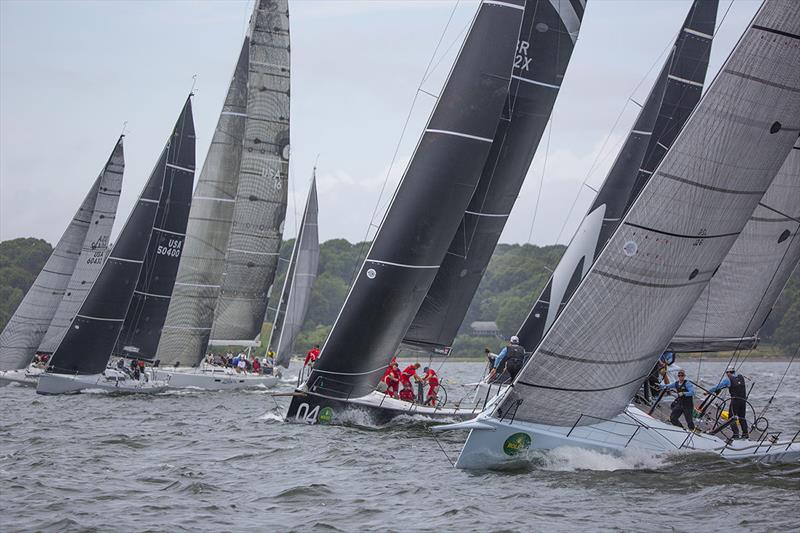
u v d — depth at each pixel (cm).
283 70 16788
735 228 6212
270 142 16850
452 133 8731
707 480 5919
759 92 5947
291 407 9081
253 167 16788
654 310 6072
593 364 6062
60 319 15688
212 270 16025
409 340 9769
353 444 7712
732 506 5241
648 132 9875
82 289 15662
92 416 10338
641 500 5394
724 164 5966
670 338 6331
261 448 7569
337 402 8900
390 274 8650
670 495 5516
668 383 7181
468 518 4991
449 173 8712
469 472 6256
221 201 16088
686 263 6059
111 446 7731
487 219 9662
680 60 9706
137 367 14325
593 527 4797
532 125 9638
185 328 15812
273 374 16638
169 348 15725
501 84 8800
